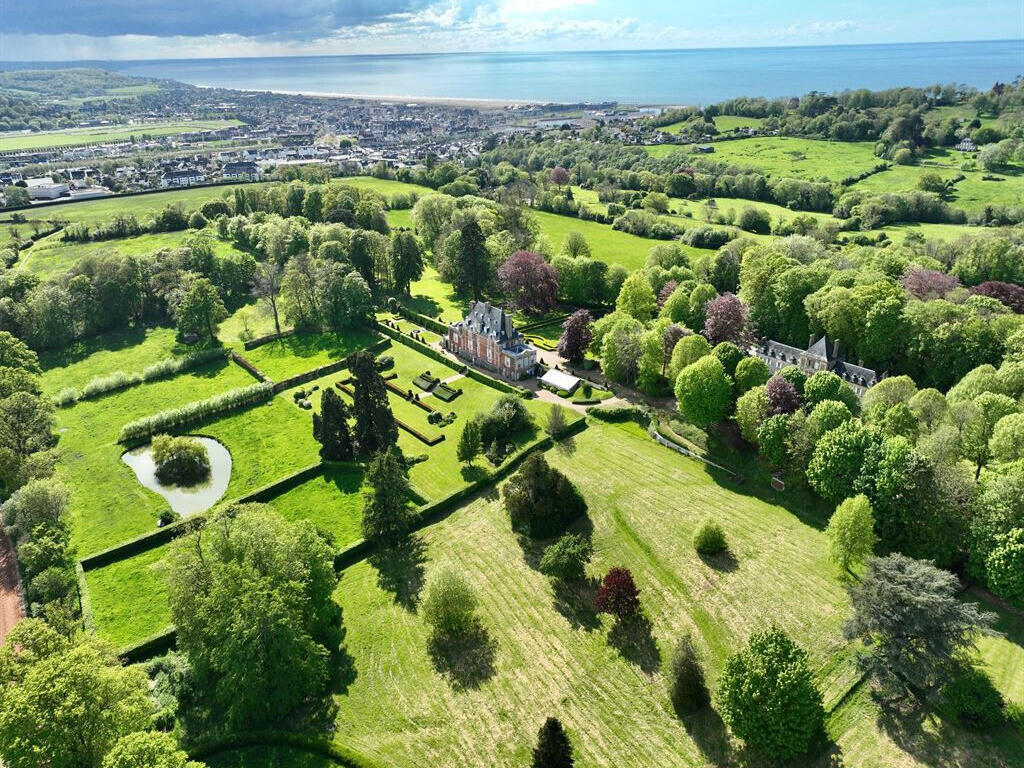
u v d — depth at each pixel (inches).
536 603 3120.1
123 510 3969.0
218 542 2871.6
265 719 2573.8
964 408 3538.4
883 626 2388.0
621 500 3801.7
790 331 5570.9
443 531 3666.3
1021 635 2709.2
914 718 2389.3
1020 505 2824.8
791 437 3713.1
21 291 6486.2
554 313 6747.1
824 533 3427.7
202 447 4357.8
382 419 4197.8
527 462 3580.2
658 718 2517.2
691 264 7032.5
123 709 2241.6
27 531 3472.0
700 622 2923.2
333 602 3088.1
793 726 2220.7
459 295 7391.7
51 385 5502.0
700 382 4237.2
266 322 6771.7
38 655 2427.4
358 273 6599.4
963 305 4918.8
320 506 3954.2
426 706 2625.5
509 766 2361.0
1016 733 2289.6
